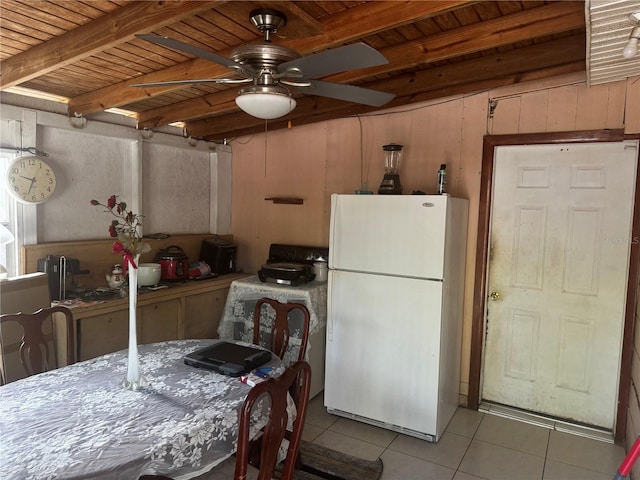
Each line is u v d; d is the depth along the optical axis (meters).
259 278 3.65
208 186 4.54
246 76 1.84
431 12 1.91
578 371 3.09
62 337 2.79
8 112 2.89
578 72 2.94
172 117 3.58
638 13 1.67
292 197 4.23
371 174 3.77
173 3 1.82
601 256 2.98
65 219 3.32
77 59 2.22
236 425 1.71
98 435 1.50
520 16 2.31
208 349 2.31
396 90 3.25
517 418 3.21
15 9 1.97
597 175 2.96
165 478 1.36
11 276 2.98
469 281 3.37
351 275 3.09
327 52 1.55
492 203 3.31
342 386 3.18
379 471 2.55
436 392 2.83
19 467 1.31
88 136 3.44
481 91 3.27
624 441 2.87
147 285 3.50
